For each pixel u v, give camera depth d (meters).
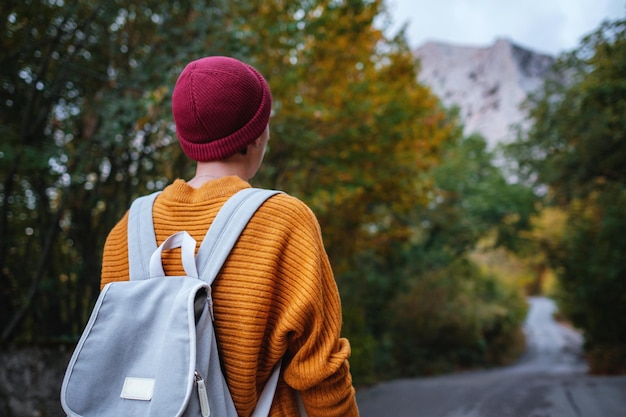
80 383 0.79
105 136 4.21
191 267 0.85
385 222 14.54
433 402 8.33
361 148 8.54
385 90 8.80
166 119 4.37
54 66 4.61
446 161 19.89
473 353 23.86
